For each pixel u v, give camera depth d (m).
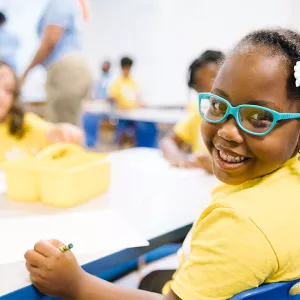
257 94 0.53
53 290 0.58
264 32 0.58
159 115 3.84
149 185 1.10
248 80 0.53
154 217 0.85
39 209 0.89
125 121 4.31
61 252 0.59
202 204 0.94
